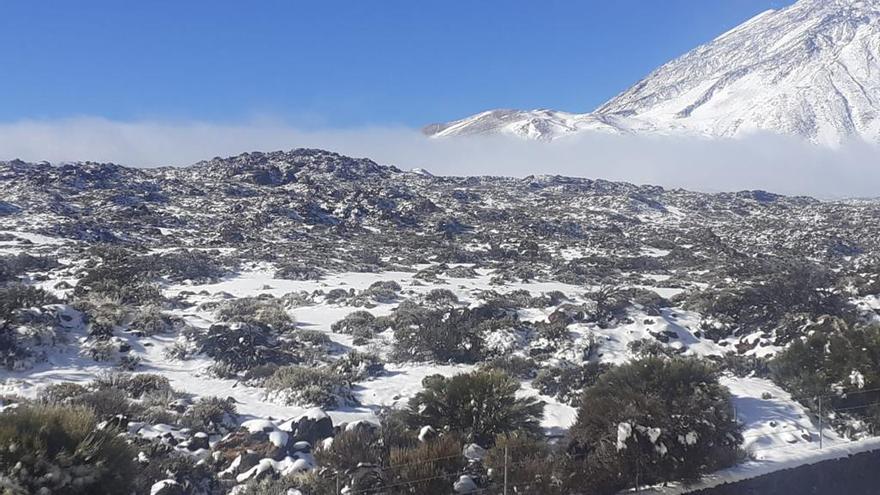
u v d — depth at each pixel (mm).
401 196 94188
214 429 16578
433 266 53750
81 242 53406
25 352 21812
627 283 48531
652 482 12555
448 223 79250
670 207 110875
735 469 13266
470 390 15219
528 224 81875
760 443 15609
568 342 26250
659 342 27062
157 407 17141
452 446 12547
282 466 13344
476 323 28953
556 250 67750
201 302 34125
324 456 12945
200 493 12594
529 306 34406
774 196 136750
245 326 25531
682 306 33406
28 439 9320
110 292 31906
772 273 45844
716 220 100375
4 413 10117
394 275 49125
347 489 11758
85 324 25281
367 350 26141
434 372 23484
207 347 24250
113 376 20391
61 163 94500
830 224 94062
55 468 9164
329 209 82688
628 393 14156
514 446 12578
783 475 13211
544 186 127500
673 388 15641
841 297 34844
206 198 83188
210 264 47688
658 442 12656
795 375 20000
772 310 31141
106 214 67438
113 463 9820
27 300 26141
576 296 38625
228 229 65188
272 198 84062
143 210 71250
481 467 12539
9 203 66000
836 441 16125
